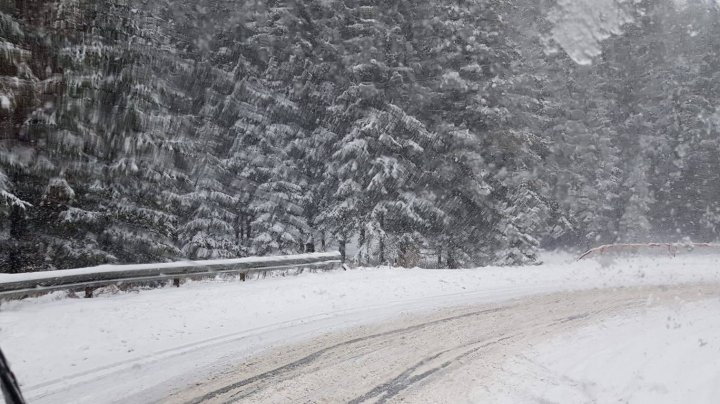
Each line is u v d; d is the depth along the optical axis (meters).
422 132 25.22
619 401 6.58
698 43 40.22
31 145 15.70
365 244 25.36
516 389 6.91
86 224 17.20
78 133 16.28
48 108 15.67
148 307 10.82
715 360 8.34
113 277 12.05
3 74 14.34
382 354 8.38
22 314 9.73
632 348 9.08
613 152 38.66
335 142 26.11
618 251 27.66
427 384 7.02
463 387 6.94
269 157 25.72
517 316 11.55
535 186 29.12
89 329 9.05
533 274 18.25
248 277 16.14
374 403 6.32
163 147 18.23
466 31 26.02
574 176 35.28
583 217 36.69
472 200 27.58
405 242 25.73
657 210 40.34
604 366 8.04
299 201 26.09
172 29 22.78
